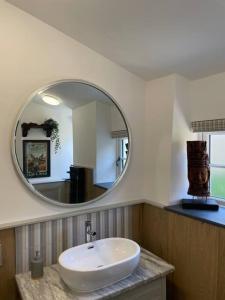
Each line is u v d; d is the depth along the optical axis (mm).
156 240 1875
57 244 1602
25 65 1465
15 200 1452
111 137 1812
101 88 1744
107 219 1816
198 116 1813
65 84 1602
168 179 1786
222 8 1185
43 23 1511
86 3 1298
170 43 1487
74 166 1656
